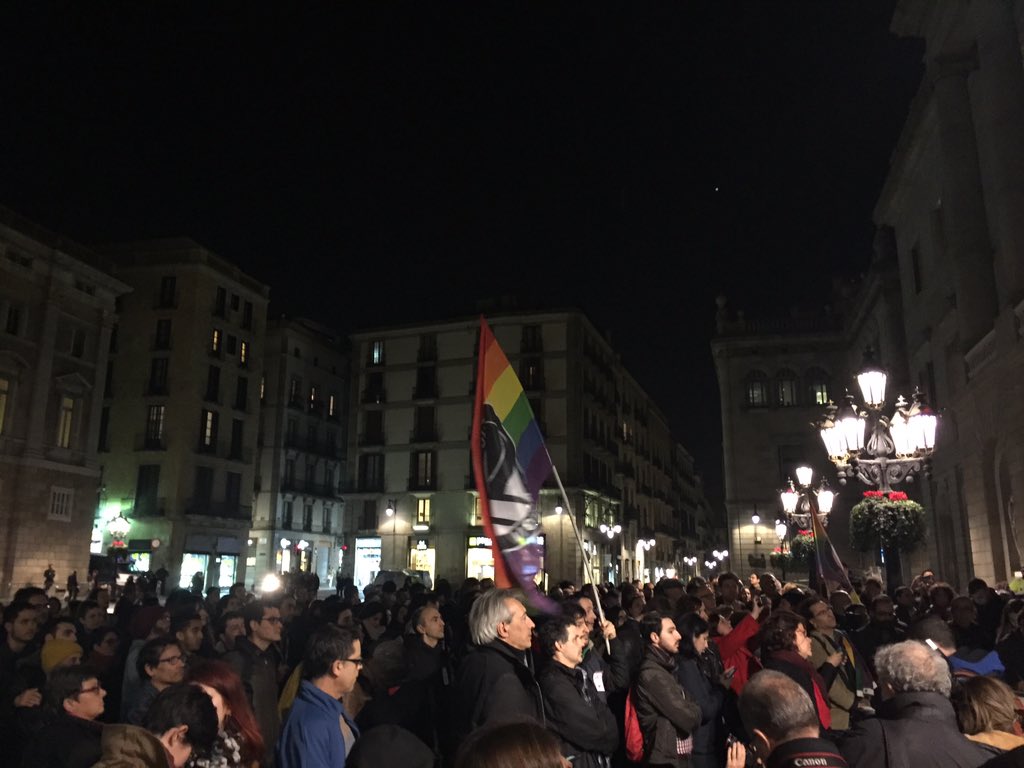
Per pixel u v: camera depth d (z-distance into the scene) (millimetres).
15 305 33688
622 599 10039
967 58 19578
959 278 18781
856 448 11820
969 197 18953
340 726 3904
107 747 2934
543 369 54875
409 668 5098
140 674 5082
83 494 36375
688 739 5082
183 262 48062
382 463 57406
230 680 3797
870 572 17219
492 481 5605
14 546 32438
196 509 46531
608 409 62188
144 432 46750
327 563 60188
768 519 42750
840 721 6352
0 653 6246
